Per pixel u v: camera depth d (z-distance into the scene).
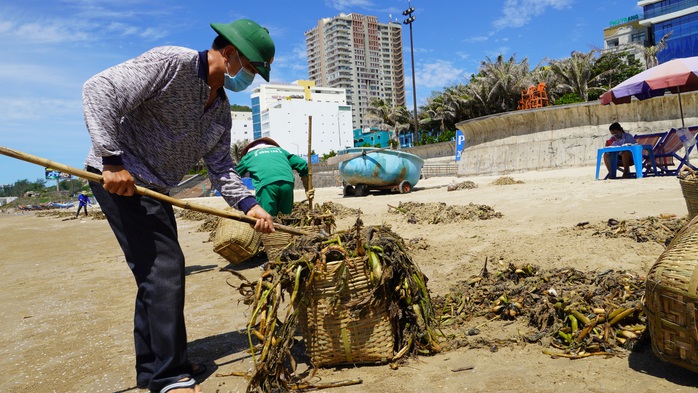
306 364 3.03
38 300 5.49
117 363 3.29
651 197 7.63
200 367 3.01
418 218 8.26
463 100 58.72
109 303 5.05
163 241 2.83
